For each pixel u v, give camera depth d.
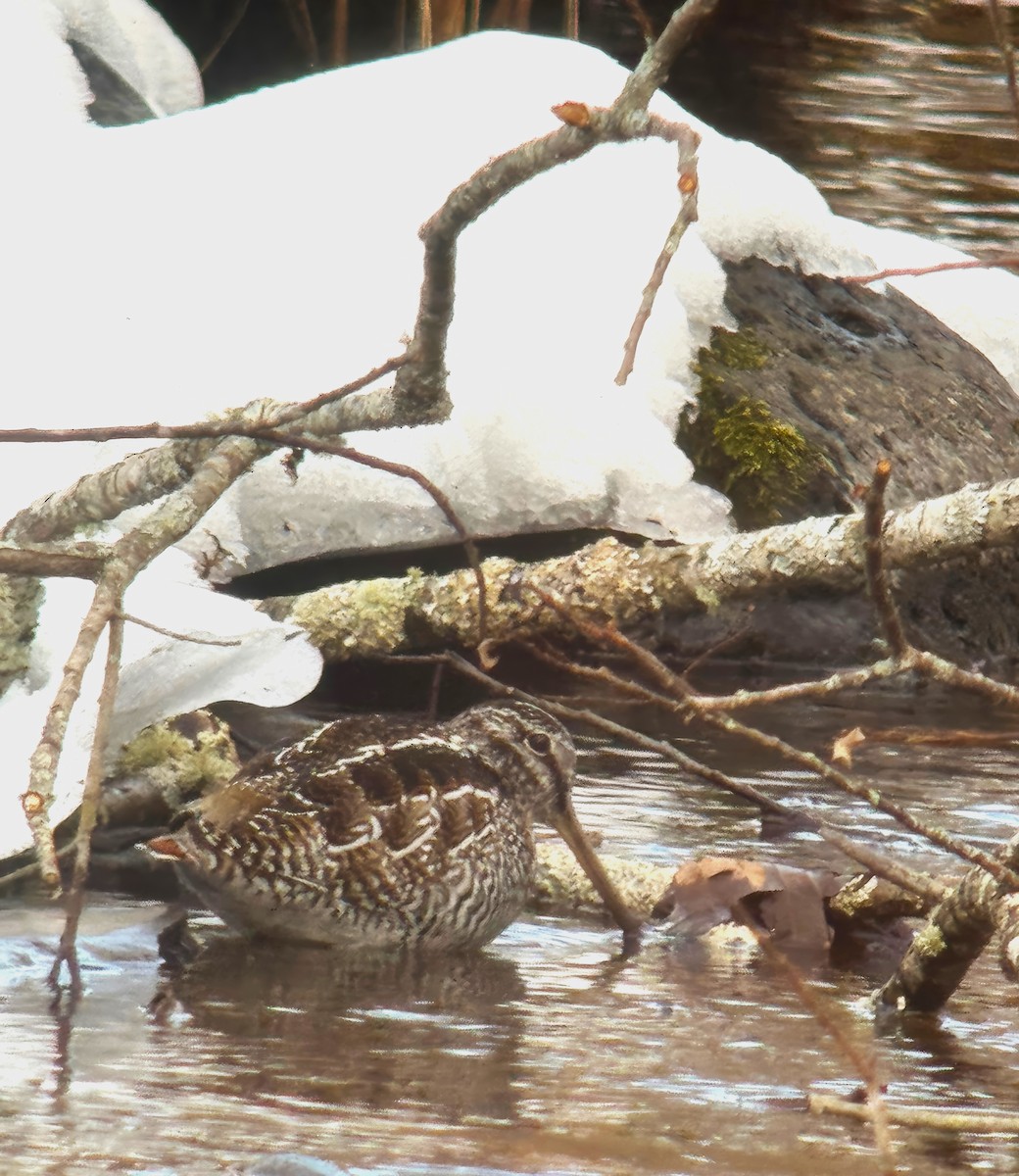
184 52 16.08
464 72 13.95
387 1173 5.39
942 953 7.17
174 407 11.48
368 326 12.27
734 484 13.37
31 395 11.20
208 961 7.86
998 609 13.92
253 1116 5.87
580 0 25.92
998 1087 6.48
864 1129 5.96
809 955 8.45
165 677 9.24
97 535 10.57
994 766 11.41
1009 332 16.59
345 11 18.16
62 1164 5.33
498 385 12.36
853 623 13.54
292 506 12.12
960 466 14.34
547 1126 5.89
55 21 15.22
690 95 27.58
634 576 11.03
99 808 8.95
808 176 24.94
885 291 15.70
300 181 13.07
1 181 12.56
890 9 33.62
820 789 10.73
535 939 8.64
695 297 14.10
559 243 13.22
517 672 12.92
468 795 8.51
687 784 10.84
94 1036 6.67
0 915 8.19
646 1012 7.35
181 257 12.38
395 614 11.46
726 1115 6.07
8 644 9.03
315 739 8.64
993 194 24.47
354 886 8.16
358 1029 6.96
